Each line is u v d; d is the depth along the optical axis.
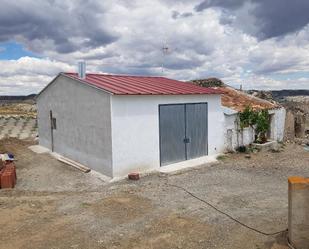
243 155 15.55
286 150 17.03
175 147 13.73
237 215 7.85
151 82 15.88
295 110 24.31
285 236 6.43
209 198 9.23
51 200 9.20
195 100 14.40
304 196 5.77
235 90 23.48
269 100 24.33
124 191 9.94
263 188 10.33
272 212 8.02
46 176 12.30
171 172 12.41
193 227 7.17
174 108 13.55
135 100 12.10
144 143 12.52
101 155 12.19
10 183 10.70
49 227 7.23
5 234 6.88
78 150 13.75
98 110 12.12
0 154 14.41
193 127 14.41
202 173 12.30
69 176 12.23
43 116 16.86
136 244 6.40
